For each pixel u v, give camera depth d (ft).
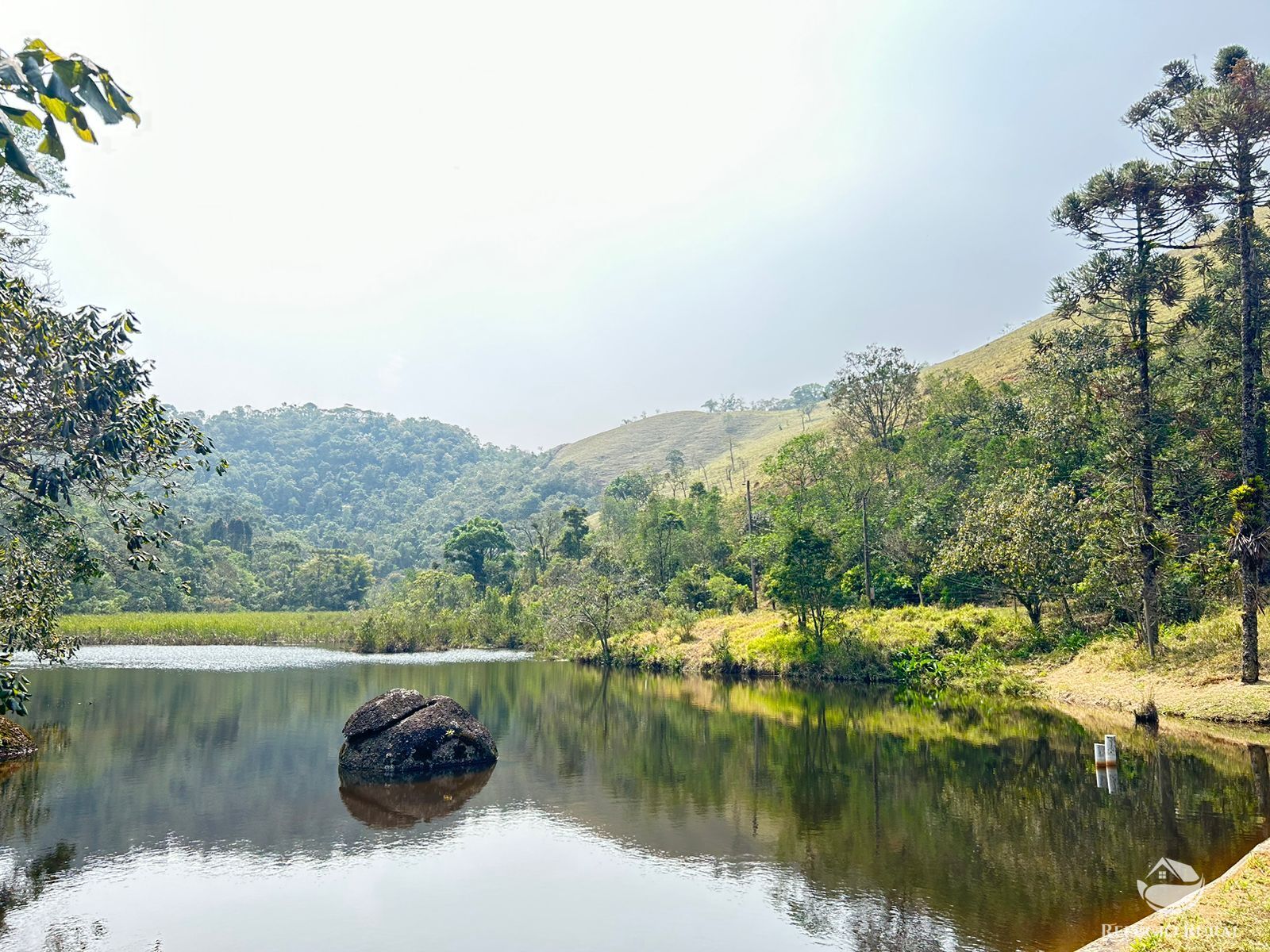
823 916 35.86
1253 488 81.15
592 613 172.04
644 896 38.73
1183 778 57.67
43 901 38.14
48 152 10.30
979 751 71.61
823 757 70.90
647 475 471.62
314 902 38.22
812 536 146.92
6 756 68.49
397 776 63.52
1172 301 110.11
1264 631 90.38
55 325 41.65
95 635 205.46
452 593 273.54
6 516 53.31
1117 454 105.70
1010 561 122.93
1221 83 99.30
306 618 250.57
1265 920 27.32
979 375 334.85
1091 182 105.09
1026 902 36.35
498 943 33.71
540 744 78.69
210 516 462.60
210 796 57.36
